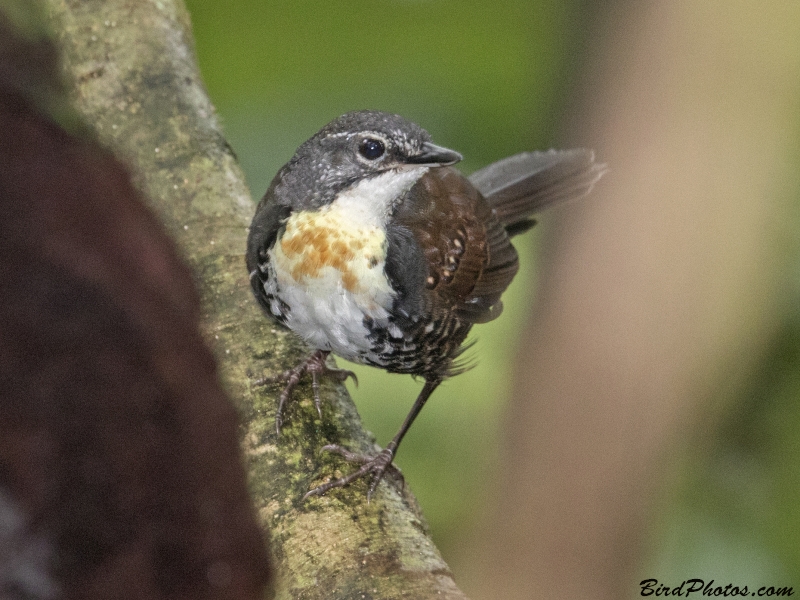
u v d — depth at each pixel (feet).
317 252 12.09
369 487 12.03
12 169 6.52
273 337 12.15
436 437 12.41
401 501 12.04
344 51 12.42
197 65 12.36
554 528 11.77
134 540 6.88
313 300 12.10
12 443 6.59
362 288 12.10
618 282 11.78
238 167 12.30
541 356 11.79
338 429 12.08
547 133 12.05
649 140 11.78
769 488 12.34
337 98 12.44
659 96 11.78
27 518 6.70
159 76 12.31
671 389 11.78
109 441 6.75
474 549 11.80
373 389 12.44
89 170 6.81
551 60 12.01
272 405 12.09
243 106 12.45
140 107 12.29
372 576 11.93
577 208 11.80
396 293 12.12
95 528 6.80
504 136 12.48
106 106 12.28
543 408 11.78
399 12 12.39
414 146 12.12
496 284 12.26
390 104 12.44
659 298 11.78
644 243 11.78
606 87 11.80
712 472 12.33
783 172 11.82
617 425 11.77
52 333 6.58
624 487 11.77
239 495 7.32
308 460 12.05
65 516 6.75
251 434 12.07
